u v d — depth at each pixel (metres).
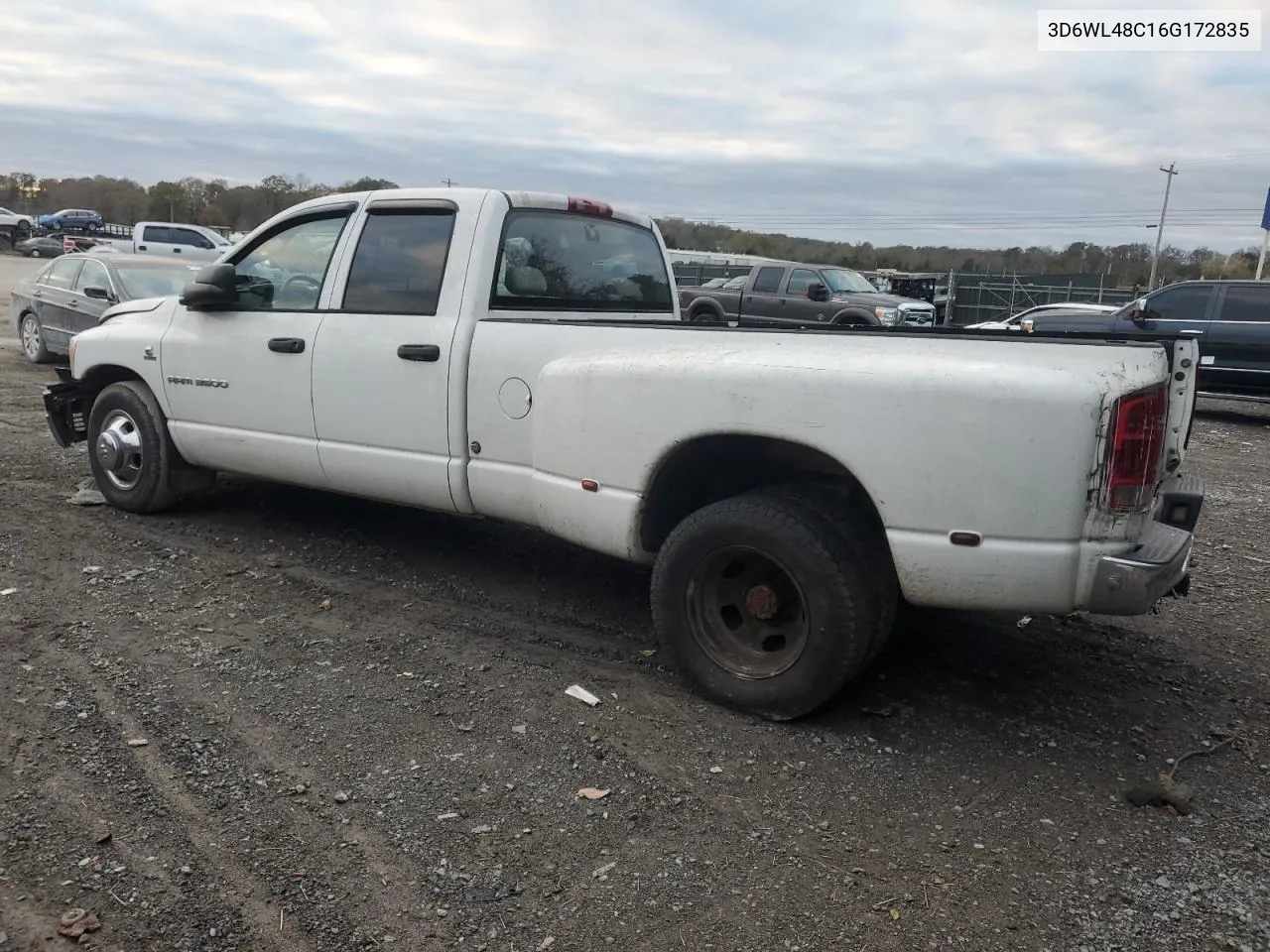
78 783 3.05
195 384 5.51
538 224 4.83
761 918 2.56
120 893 2.55
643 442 3.76
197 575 5.00
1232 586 5.56
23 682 3.70
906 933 2.52
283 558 5.34
